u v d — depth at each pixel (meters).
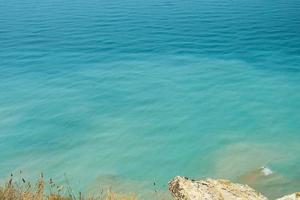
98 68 43.56
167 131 28.81
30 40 56.56
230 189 8.85
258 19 66.12
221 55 47.00
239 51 48.19
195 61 45.03
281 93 35.19
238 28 59.94
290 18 65.88
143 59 46.53
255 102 33.50
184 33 57.91
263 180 20.38
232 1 85.62
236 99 34.28
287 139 26.25
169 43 52.81
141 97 35.34
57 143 27.22
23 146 26.75
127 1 89.56
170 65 43.91
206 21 65.81
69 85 38.59
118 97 35.41
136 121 30.61
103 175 22.73
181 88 37.16
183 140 27.25
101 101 34.59
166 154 25.34
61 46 53.03
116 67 43.75
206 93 35.88
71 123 30.31
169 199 18.00
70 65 44.91
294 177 20.53
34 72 42.59
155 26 62.97
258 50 48.22
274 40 52.38
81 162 24.61
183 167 23.56
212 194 8.51
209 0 87.81
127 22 66.50
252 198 8.52
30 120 30.84
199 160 24.14
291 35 54.44
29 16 74.38
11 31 62.34
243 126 29.05
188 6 80.50
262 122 29.55
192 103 33.81
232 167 22.53
